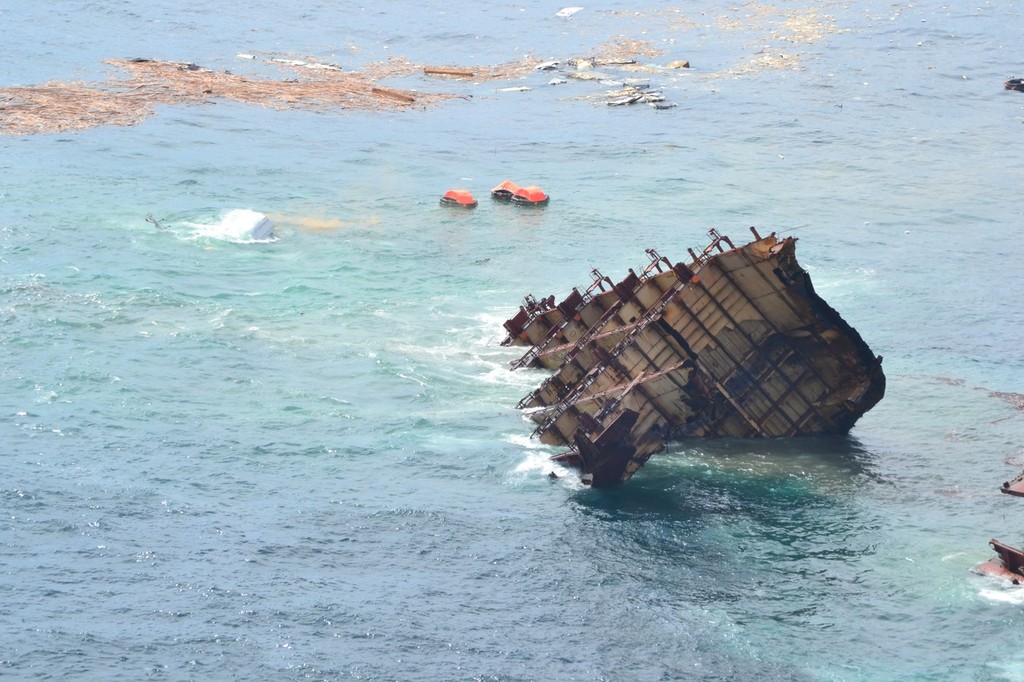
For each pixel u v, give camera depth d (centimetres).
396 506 15000
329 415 17288
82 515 14438
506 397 18225
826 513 15362
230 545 14012
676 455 16925
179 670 11956
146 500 14838
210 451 16088
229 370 18550
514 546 14262
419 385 18412
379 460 16138
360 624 12756
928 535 14838
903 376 19500
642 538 14562
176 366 18538
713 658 12469
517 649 12494
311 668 12075
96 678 11775
